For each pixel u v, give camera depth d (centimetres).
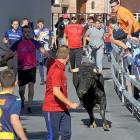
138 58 1620
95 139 1355
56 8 6212
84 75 1331
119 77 2314
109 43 3875
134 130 1479
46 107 1095
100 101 1445
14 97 853
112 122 1605
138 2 4619
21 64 1777
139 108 1516
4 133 843
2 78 873
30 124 1572
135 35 1853
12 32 2317
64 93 1098
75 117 1698
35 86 2478
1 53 3459
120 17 1788
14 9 3838
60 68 1079
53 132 1098
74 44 2433
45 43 2603
